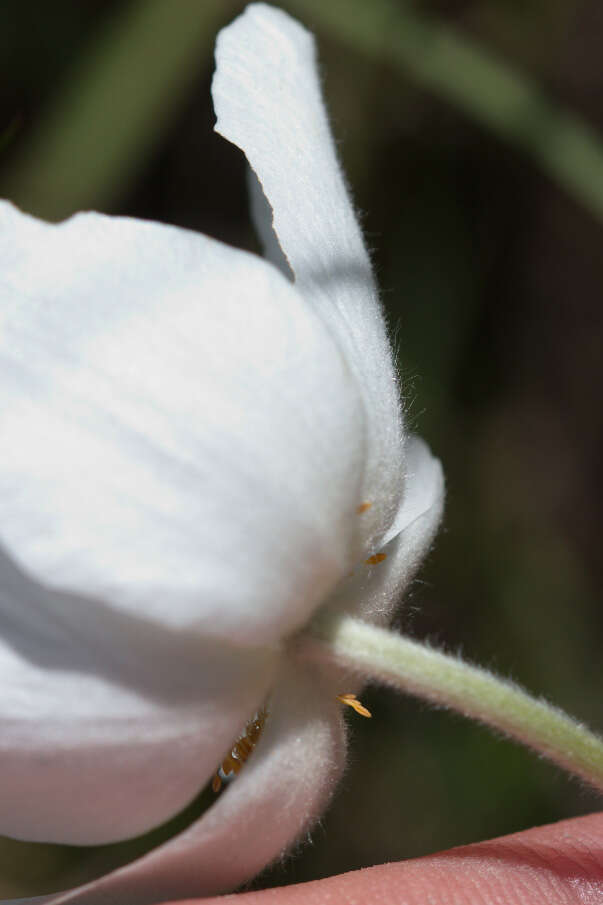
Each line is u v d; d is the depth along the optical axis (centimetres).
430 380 24
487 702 13
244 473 13
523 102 20
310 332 13
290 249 13
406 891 14
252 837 13
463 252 25
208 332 13
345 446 13
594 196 20
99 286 13
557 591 25
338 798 22
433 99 25
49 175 20
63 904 13
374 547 13
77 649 13
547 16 26
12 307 13
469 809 22
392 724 22
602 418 27
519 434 26
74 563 12
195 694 13
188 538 13
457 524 24
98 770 13
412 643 13
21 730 13
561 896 14
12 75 24
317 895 14
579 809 22
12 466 12
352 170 24
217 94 14
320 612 13
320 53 24
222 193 27
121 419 13
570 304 27
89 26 25
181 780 13
